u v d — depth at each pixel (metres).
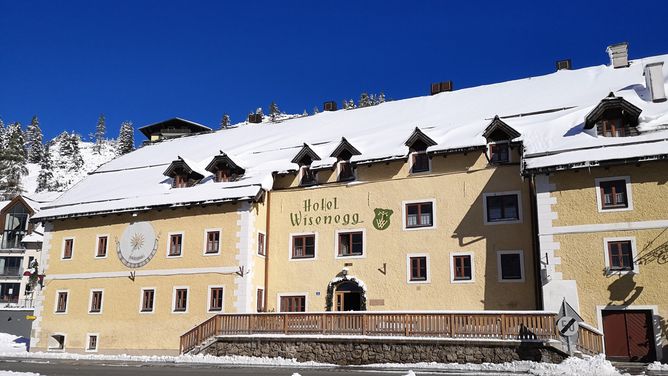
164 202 30.77
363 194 28.80
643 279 21.20
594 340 20.19
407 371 19.34
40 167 139.25
